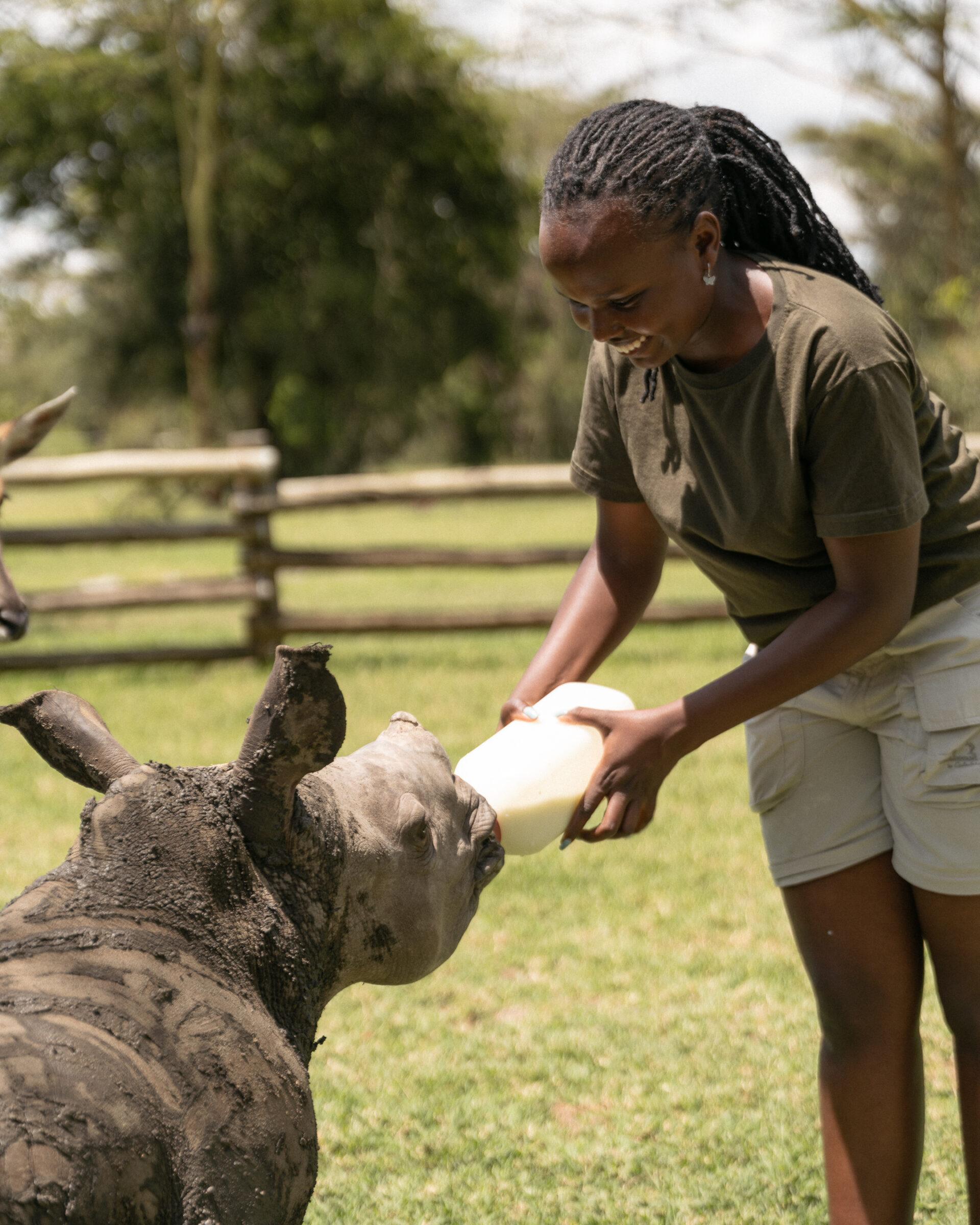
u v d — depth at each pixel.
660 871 5.16
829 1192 2.47
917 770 2.31
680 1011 3.94
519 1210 2.89
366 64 26.36
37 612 9.16
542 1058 3.64
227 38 25.91
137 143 27.55
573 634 2.59
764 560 2.34
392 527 21.70
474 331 29.25
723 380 2.14
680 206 2.00
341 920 1.70
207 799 1.60
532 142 27.98
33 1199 1.30
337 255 28.17
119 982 1.47
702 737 2.13
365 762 1.83
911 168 26.69
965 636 2.29
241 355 29.36
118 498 26.03
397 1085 3.48
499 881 5.05
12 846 5.32
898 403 2.08
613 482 2.56
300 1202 1.55
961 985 2.35
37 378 34.34
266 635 9.43
